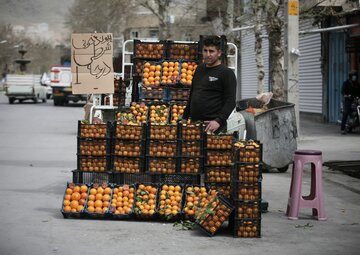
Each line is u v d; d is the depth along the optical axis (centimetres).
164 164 987
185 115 1017
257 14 2492
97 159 1009
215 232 848
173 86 1189
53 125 3042
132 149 998
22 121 3316
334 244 813
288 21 2033
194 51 1212
